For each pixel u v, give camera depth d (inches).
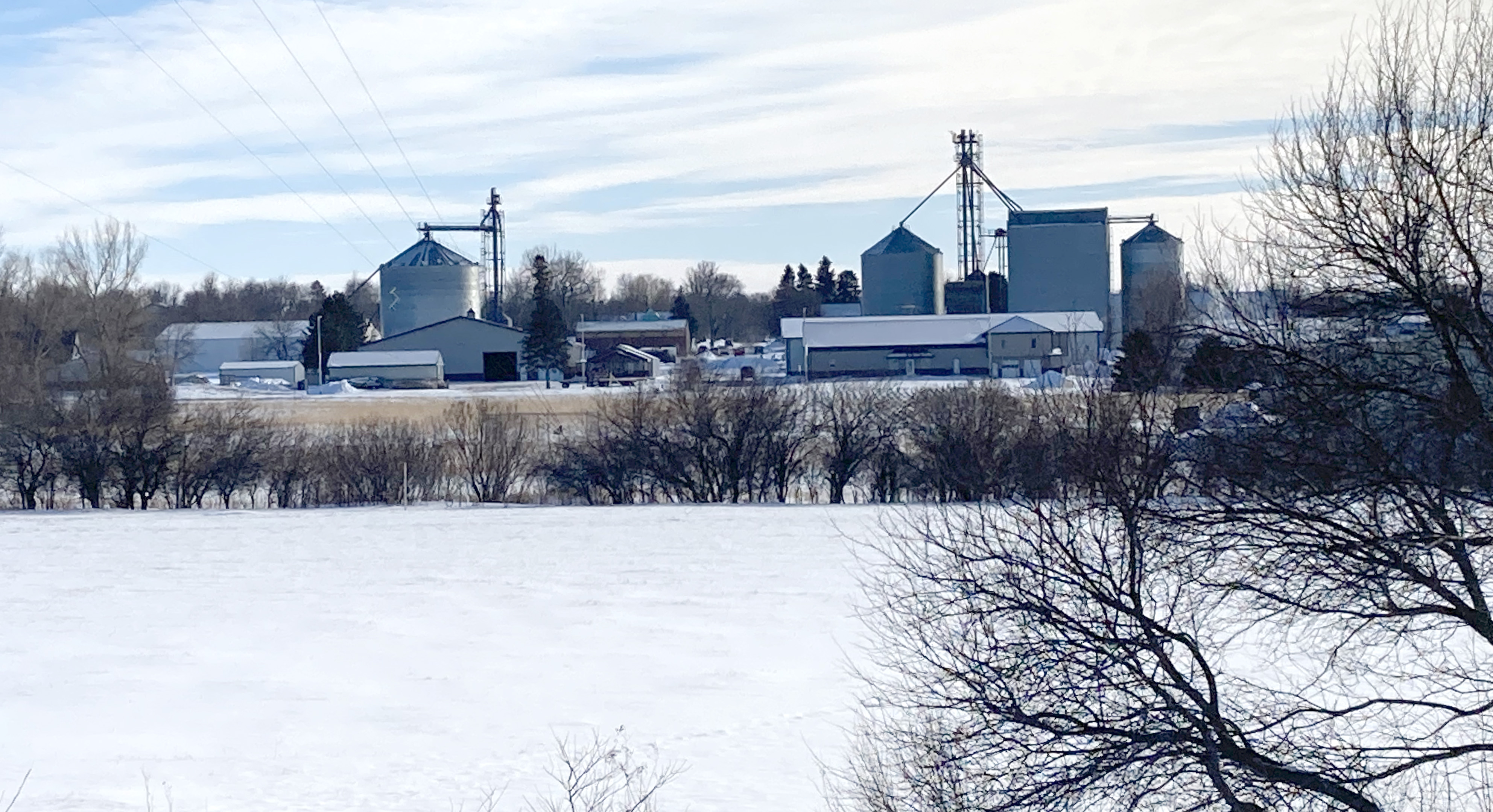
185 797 640.4
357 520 1652.3
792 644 927.0
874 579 893.8
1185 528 380.8
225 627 1039.0
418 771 671.1
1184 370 386.6
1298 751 389.1
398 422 2340.1
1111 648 393.4
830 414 1871.3
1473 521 350.6
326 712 788.6
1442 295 350.0
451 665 898.7
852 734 672.4
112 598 1166.3
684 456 1875.0
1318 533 361.7
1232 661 503.5
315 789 647.1
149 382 1974.7
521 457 1967.3
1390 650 484.7
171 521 1675.7
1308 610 367.2
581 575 1236.5
